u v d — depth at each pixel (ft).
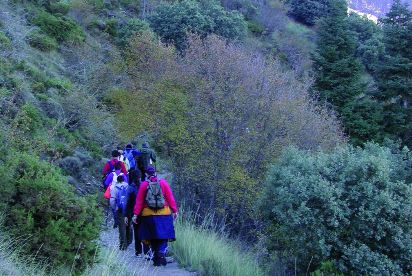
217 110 41.98
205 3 104.12
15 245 18.13
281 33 131.75
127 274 22.47
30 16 71.10
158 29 91.97
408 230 25.25
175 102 44.75
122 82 66.28
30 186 19.12
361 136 81.66
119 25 92.38
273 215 29.86
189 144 42.80
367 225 25.05
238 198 39.63
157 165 53.72
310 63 111.24
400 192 26.16
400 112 80.33
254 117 42.93
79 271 19.66
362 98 85.56
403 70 81.51
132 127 52.39
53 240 18.67
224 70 44.83
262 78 45.98
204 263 26.25
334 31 92.27
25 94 44.93
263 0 141.90
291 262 27.53
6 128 29.07
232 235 40.65
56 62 64.90
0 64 44.09
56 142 43.01
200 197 43.32
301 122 46.32
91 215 21.03
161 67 59.77
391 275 24.49
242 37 103.65
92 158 47.52
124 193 30.01
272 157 41.52
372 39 136.87
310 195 25.62
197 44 54.44
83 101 53.11
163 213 25.41
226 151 41.83
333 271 24.63
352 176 26.08
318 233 24.80
